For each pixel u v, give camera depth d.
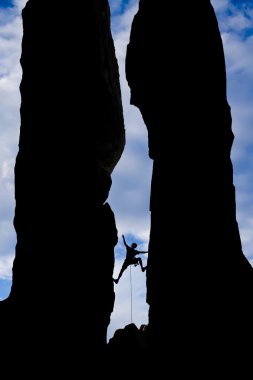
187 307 19.33
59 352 20.41
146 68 23.72
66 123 24.31
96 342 21.12
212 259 19.91
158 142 22.58
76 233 22.55
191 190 21.05
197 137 21.84
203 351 18.39
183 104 22.44
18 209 23.52
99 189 23.89
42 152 23.95
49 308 21.28
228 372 17.83
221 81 23.06
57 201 23.05
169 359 18.69
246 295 19.23
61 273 21.91
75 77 25.11
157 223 21.22
